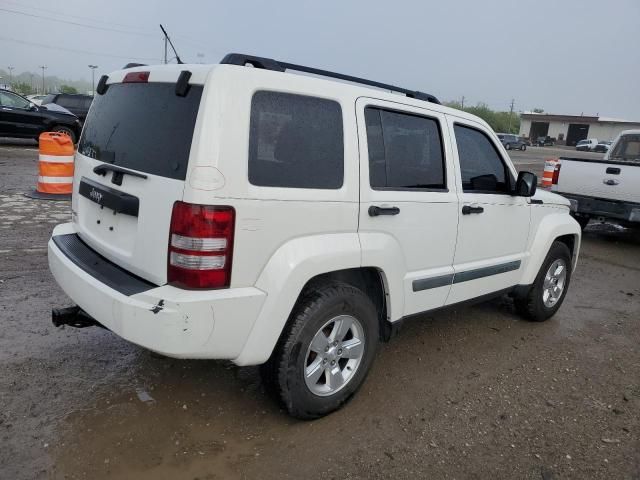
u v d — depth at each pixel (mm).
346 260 3072
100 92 3568
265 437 3078
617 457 3137
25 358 3732
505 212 4340
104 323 2785
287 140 2820
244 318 2719
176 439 3002
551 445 3217
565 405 3688
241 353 2791
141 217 2793
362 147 3158
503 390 3836
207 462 2836
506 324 5133
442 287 3875
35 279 5164
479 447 3148
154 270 2740
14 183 10039
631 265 7980
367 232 3211
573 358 4473
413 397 3641
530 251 4777
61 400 3279
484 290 4348
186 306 2539
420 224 3557
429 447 3109
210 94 2564
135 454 2852
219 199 2555
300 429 3176
